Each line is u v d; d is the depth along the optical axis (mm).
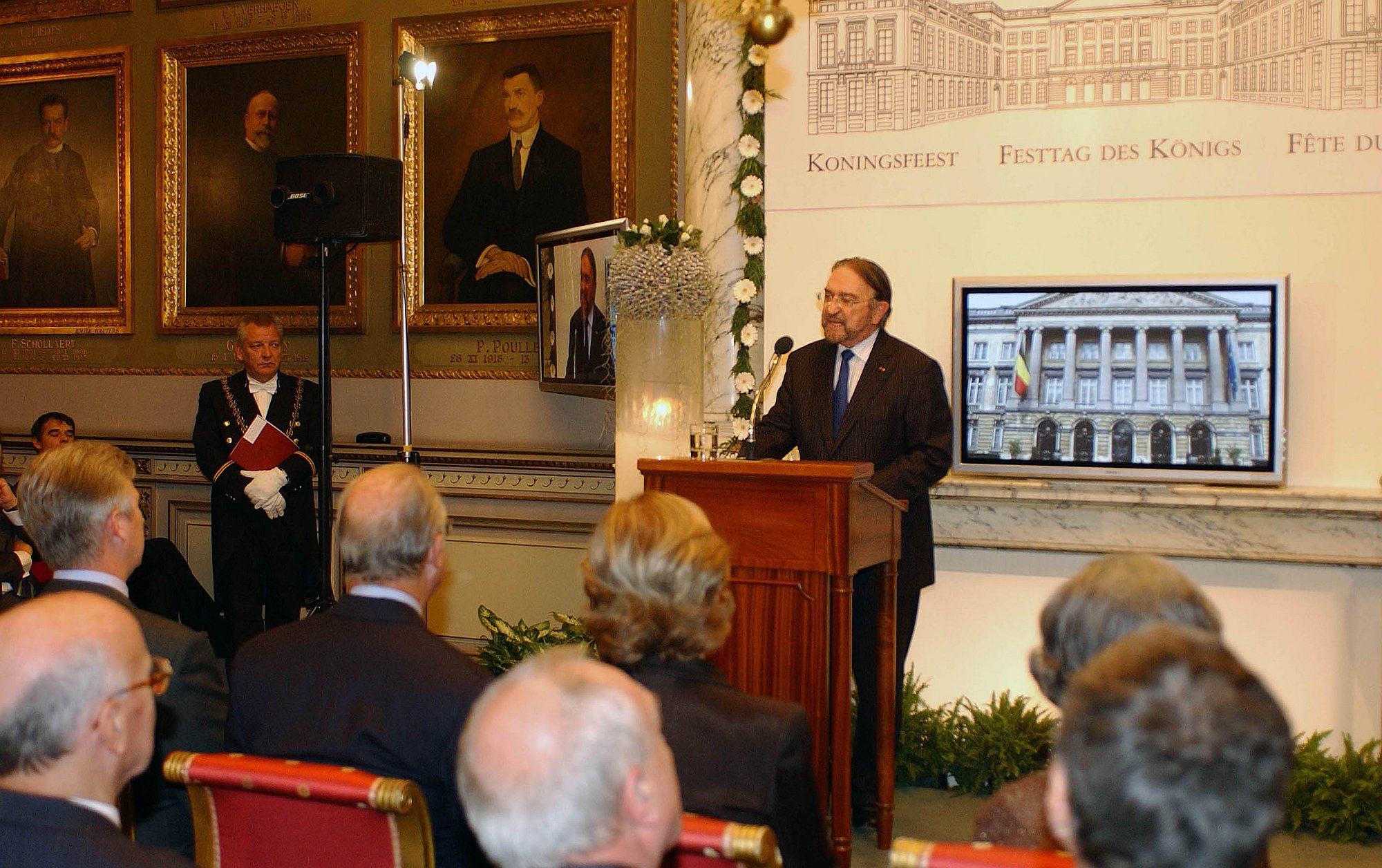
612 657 1869
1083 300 4367
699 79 4863
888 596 3352
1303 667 4262
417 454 5410
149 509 6367
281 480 5156
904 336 4633
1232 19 4281
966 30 4547
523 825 1093
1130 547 4398
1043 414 4406
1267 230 4266
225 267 6316
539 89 5758
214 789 1714
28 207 6672
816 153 4711
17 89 6676
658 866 1228
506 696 1146
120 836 1419
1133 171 4391
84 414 6594
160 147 6375
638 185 5609
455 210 5914
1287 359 4188
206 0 6320
